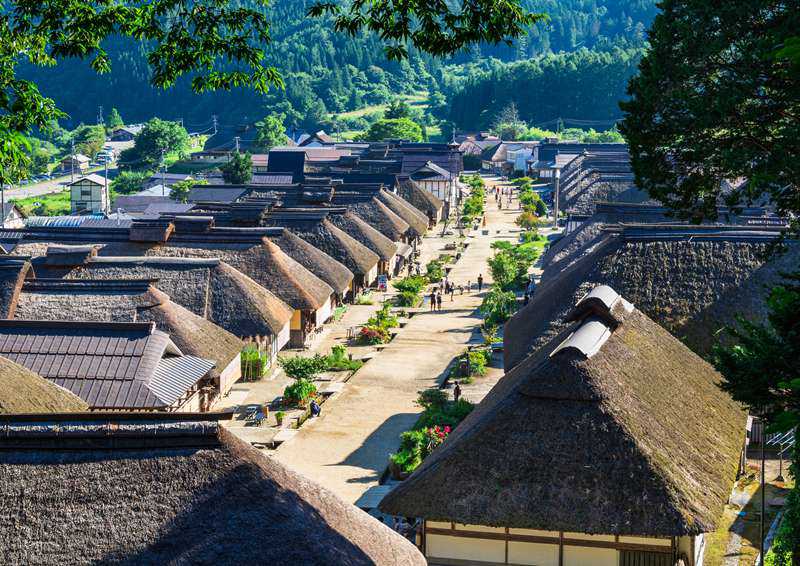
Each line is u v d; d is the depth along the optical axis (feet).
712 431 96.78
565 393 86.79
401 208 374.63
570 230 275.39
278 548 64.23
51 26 99.09
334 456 146.30
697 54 81.92
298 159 488.85
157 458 67.72
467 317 263.08
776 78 79.97
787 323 70.18
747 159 80.33
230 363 175.01
